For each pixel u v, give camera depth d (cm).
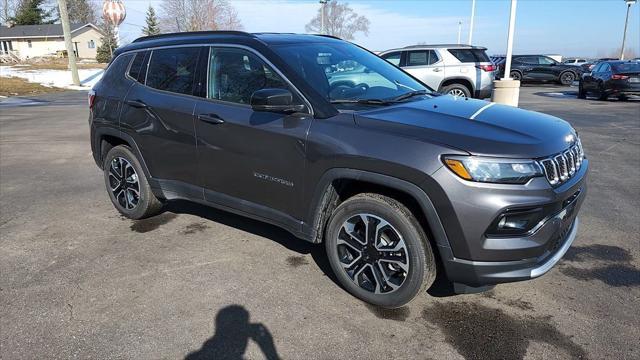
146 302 330
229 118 365
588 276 361
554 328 295
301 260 391
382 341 285
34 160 771
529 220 271
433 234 281
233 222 478
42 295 341
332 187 324
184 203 540
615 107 1456
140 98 438
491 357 270
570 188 291
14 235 452
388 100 358
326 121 319
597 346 278
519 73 2577
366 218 311
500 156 267
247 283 354
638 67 1609
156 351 279
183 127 399
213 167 386
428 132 287
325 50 393
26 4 7075
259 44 366
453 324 301
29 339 291
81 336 293
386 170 288
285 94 316
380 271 312
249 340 287
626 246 412
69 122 1212
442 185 270
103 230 462
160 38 455
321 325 301
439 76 1220
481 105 356
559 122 338
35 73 3234
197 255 402
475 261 274
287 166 337
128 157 463
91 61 5562
